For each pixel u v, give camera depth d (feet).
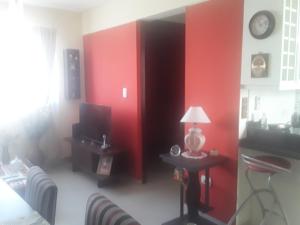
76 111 16.24
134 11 12.13
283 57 7.27
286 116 9.84
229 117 8.67
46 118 14.57
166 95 14.29
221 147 9.00
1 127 14.02
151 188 12.28
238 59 8.27
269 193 8.47
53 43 14.80
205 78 9.27
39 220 4.66
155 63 13.67
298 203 7.90
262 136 8.16
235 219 8.80
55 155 15.83
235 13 8.22
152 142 14.28
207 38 9.07
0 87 13.83
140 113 12.55
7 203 5.30
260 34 7.41
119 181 13.04
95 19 14.83
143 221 9.48
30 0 13.21
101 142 12.97
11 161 12.24
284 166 7.11
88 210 4.57
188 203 9.09
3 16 13.52
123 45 12.98
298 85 7.98
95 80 15.31
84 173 14.14
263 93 8.95
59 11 15.11
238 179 8.63
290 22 7.32
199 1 9.21
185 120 8.67
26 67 14.16
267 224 8.61
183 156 8.80
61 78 15.62
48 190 5.11
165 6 10.52
